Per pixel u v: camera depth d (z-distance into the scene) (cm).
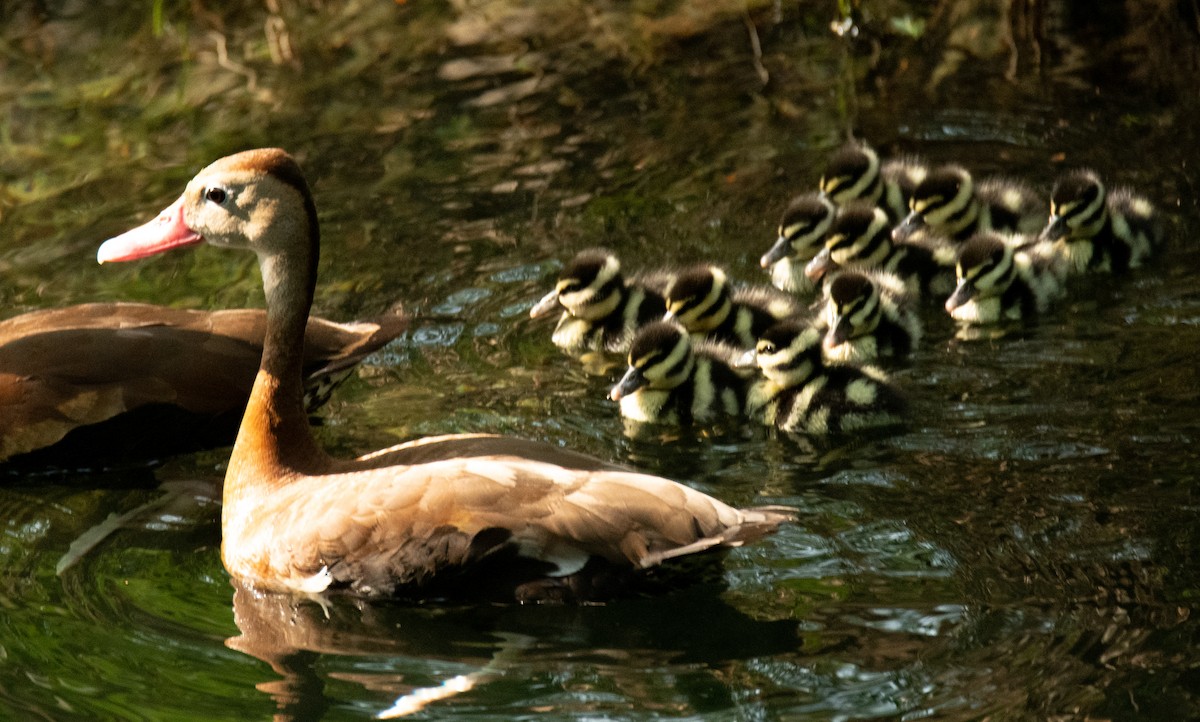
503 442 1027
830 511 1090
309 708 892
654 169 1638
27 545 1093
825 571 1009
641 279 1438
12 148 1711
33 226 1547
